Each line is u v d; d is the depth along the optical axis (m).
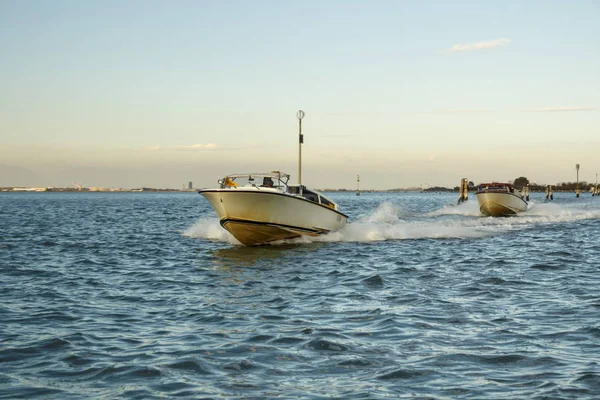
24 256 19.73
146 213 55.38
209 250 21.48
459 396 6.81
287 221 22.16
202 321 10.43
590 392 6.87
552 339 9.03
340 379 7.39
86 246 23.00
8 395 6.88
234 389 7.06
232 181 22.64
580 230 29.69
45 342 9.05
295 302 12.05
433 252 20.56
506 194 40.72
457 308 11.28
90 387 7.14
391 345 8.78
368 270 16.36
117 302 12.19
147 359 8.20
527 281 14.37
